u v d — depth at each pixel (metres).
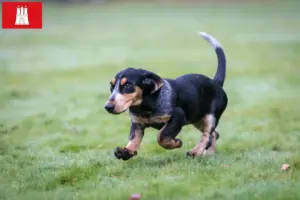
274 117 13.92
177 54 30.58
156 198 7.02
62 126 13.09
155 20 57.19
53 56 30.83
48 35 43.47
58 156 9.95
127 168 8.70
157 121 8.84
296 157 8.90
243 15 60.50
